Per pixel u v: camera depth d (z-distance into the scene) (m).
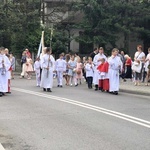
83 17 37.22
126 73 23.16
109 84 16.98
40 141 7.74
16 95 15.47
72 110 11.54
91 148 7.20
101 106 12.47
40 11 35.78
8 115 10.59
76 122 9.69
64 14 39.06
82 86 20.73
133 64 19.95
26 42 34.62
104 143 7.58
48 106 12.32
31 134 8.35
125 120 10.00
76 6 35.84
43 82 17.34
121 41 38.22
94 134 8.37
